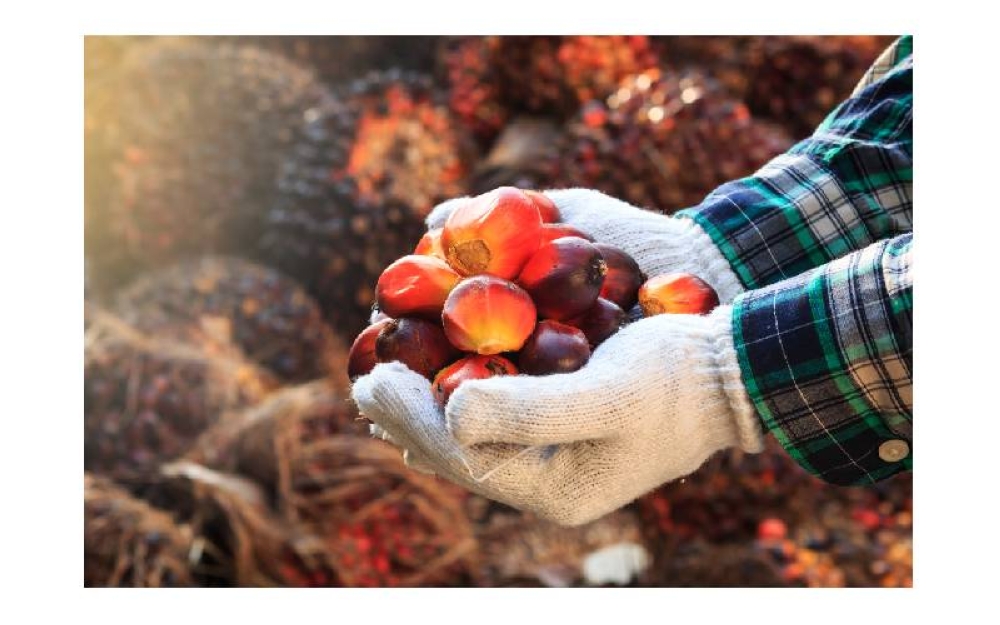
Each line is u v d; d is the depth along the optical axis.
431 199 2.36
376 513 2.03
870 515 2.07
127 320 2.22
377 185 2.32
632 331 1.09
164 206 2.35
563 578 2.14
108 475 2.04
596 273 1.08
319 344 2.27
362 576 2.00
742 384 1.09
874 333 1.07
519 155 2.44
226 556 1.99
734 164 2.20
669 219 1.36
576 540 2.23
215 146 2.37
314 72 2.67
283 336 2.24
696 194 2.20
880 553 2.02
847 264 1.11
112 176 2.34
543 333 1.06
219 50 2.47
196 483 1.99
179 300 2.25
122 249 2.35
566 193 1.39
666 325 1.10
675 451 1.10
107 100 2.36
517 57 2.54
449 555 2.07
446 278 1.09
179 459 2.07
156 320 2.22
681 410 1.08
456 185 2.42
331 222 2.28
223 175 2.35
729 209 1.33
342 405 2.15
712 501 2.09
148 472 2.04
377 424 1.16
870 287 1.08
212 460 2.05
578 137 2.27
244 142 2.37
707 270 1.30
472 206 1.10
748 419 1.09
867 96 1.42
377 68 2.73
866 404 1.09
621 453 1.07
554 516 1.10
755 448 1.12
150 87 2.38
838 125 1.42
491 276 1.06
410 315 1.10
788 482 2.08
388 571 2.03
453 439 1.03
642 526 2.20
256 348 2.23
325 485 2.03
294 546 1.97
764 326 1.10
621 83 2.48
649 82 2.31
